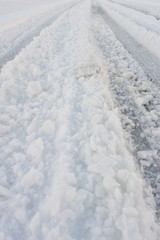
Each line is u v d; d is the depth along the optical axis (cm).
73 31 872
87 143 284
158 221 213
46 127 334
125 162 254
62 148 286
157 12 1349
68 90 416
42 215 211
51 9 2027
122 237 184
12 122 373
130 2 2198
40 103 420
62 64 570
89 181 236
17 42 891
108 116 330
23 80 526
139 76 499
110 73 527
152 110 374
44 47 739
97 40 803
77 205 215
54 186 228
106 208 210
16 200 234
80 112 359
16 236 203
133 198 213
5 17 1794
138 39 775
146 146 308
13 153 305
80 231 198
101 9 1692
